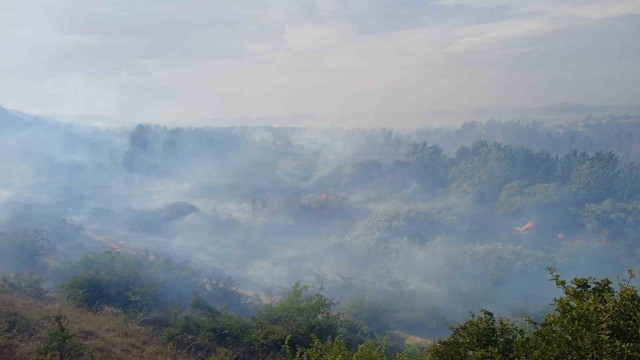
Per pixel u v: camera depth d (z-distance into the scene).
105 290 29.98
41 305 23.36
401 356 13.53
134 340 20.30
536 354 8.71
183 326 23.83
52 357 15.48
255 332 23.70
